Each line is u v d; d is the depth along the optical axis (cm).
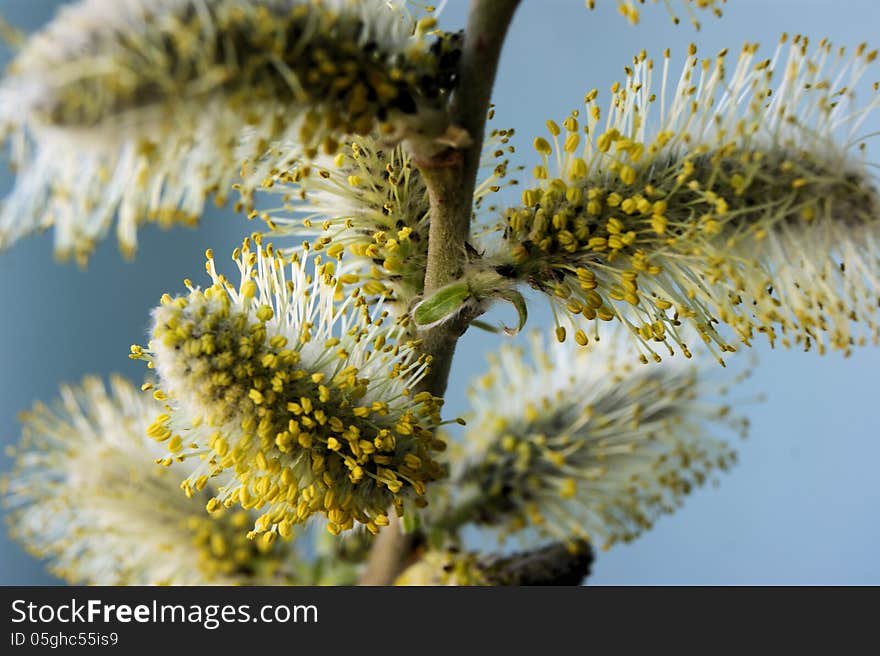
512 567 186
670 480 209
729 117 137
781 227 136
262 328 132
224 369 129
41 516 209
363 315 142
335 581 199
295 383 134
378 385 139
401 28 116
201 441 142
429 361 139
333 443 132
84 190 106
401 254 142
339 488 136
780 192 134
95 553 207
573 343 211
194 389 130
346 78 107
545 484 198
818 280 139
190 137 105
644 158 136
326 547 202
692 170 132
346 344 141
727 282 142
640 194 135
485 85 118
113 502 199
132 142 101
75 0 103
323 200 149
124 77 94
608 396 204
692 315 142
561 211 135
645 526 206
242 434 133
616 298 138
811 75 138
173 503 198
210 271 141
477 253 133
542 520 196
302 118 111
